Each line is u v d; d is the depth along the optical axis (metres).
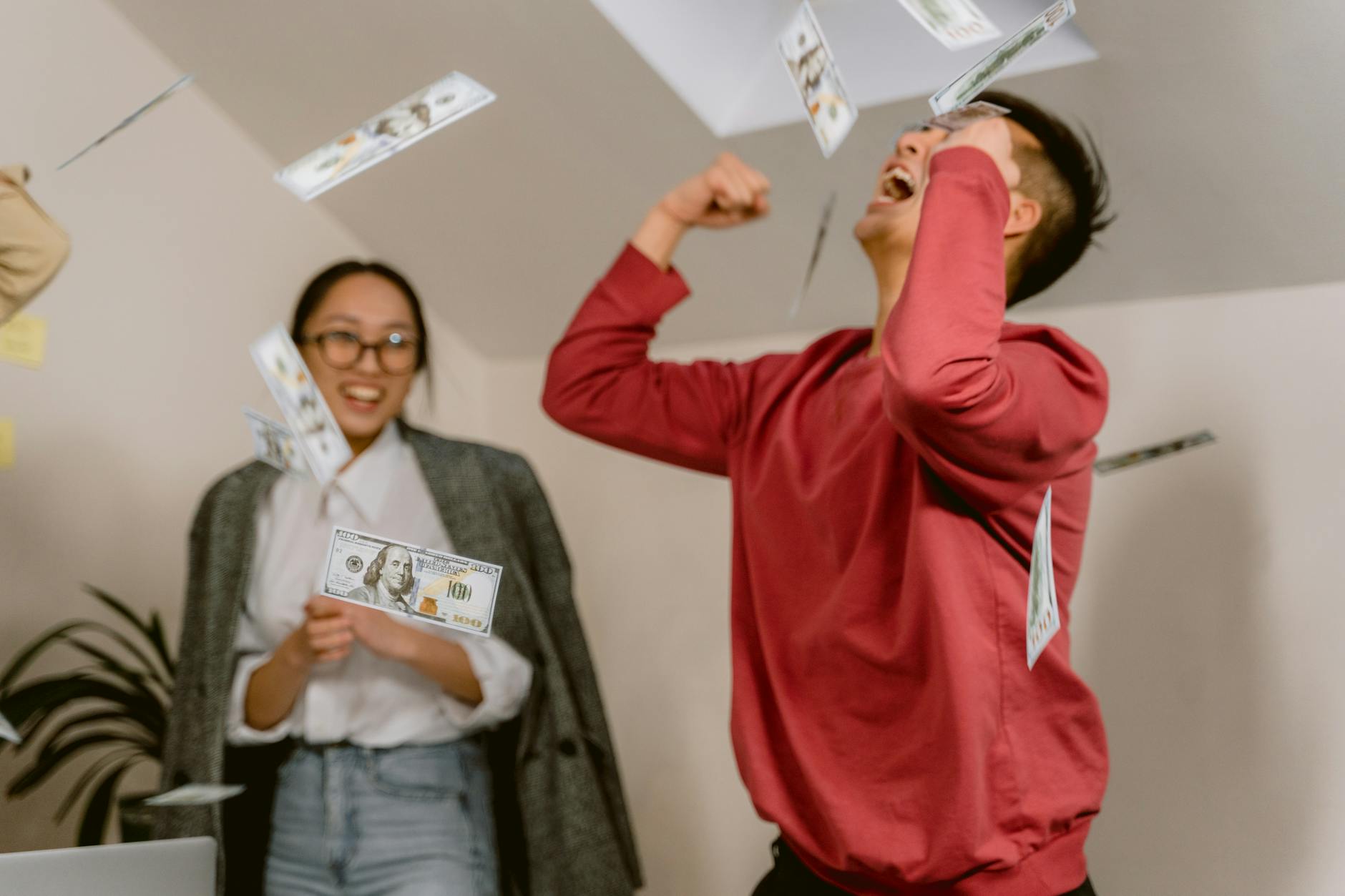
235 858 1.78
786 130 2.03
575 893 1.78
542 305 2.68
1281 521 1.91
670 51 2.03
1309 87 1.63
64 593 2.13
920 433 1.14
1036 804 1.21
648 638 2.61
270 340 1.57
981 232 1.17
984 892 1.19
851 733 1.26
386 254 2.72
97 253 2.23
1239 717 1.92
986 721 1.17
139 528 2.25
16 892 0.94
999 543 1.25
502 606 1.85
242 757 1.80
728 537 2.54
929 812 1.17
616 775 1.92
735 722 1.40
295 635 1.65
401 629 1.67
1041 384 1.20
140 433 2.27
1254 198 1.82
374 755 1.69
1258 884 1.88
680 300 1.62
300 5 2.18
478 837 1.74
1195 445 1.79
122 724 2.20
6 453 1.93
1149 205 1.90
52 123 2.18
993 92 1.46
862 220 1.43
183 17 2.28
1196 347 2.01
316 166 1.38
